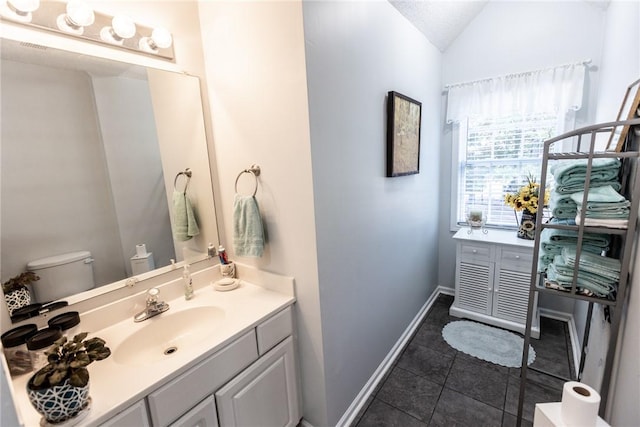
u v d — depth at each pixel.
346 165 1.53
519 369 2.02
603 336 1.40
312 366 1.54
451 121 2.80
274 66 1.32
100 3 1.24
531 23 2.39
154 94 1.44
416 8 2.00
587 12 2.20
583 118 2.33
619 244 1.29
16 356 0.99
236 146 1.58
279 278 1.54
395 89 1.95
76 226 1.24
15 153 1.08
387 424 1.67
